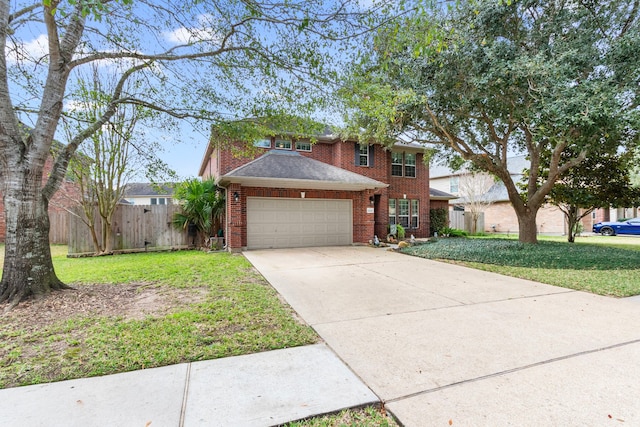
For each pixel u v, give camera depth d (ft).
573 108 22.57
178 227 40.83
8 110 15.88
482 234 66.28
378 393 8.48
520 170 80.79
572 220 45.65
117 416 7.42
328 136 49.57
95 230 36.86
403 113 31.48
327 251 37.76
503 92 27.14
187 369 9.69
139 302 16.37
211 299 16.96
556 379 9.12
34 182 16.48
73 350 10.81
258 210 39.68
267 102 20.97
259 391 8.53
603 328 13.04
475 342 11.69
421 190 57.26
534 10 27.89
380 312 15.24
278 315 14.56
